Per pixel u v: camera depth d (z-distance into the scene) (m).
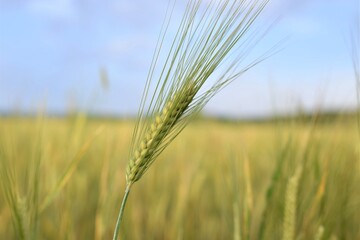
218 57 0.27
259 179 0.78
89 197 0.71
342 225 0.51
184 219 0.68
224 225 0.68
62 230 0.53
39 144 0.47
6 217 0.59
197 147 1.08
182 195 0.67
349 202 0.52
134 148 0.27
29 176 0.42
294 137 0.51
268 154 0.78
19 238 0.38
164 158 0.93
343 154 0.53
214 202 0.88
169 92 0.27
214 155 0.95
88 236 0.68
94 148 0.79
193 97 0.27
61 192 0.53
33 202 0.41
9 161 0.40
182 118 0.27
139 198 0.74
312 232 0.49
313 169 0.50
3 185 0.38
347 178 0.51
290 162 0.49
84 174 0.73
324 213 0.49
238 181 0.46
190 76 0.27
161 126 0.26
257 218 0.52
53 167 0.57
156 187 0.78
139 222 0.70
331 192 0.51
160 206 0.73
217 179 0.85
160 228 0.72
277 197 0.47
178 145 0.92
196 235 0.71
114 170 0.57
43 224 0.57
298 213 0.48
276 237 0.47
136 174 0.26
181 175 0.72
